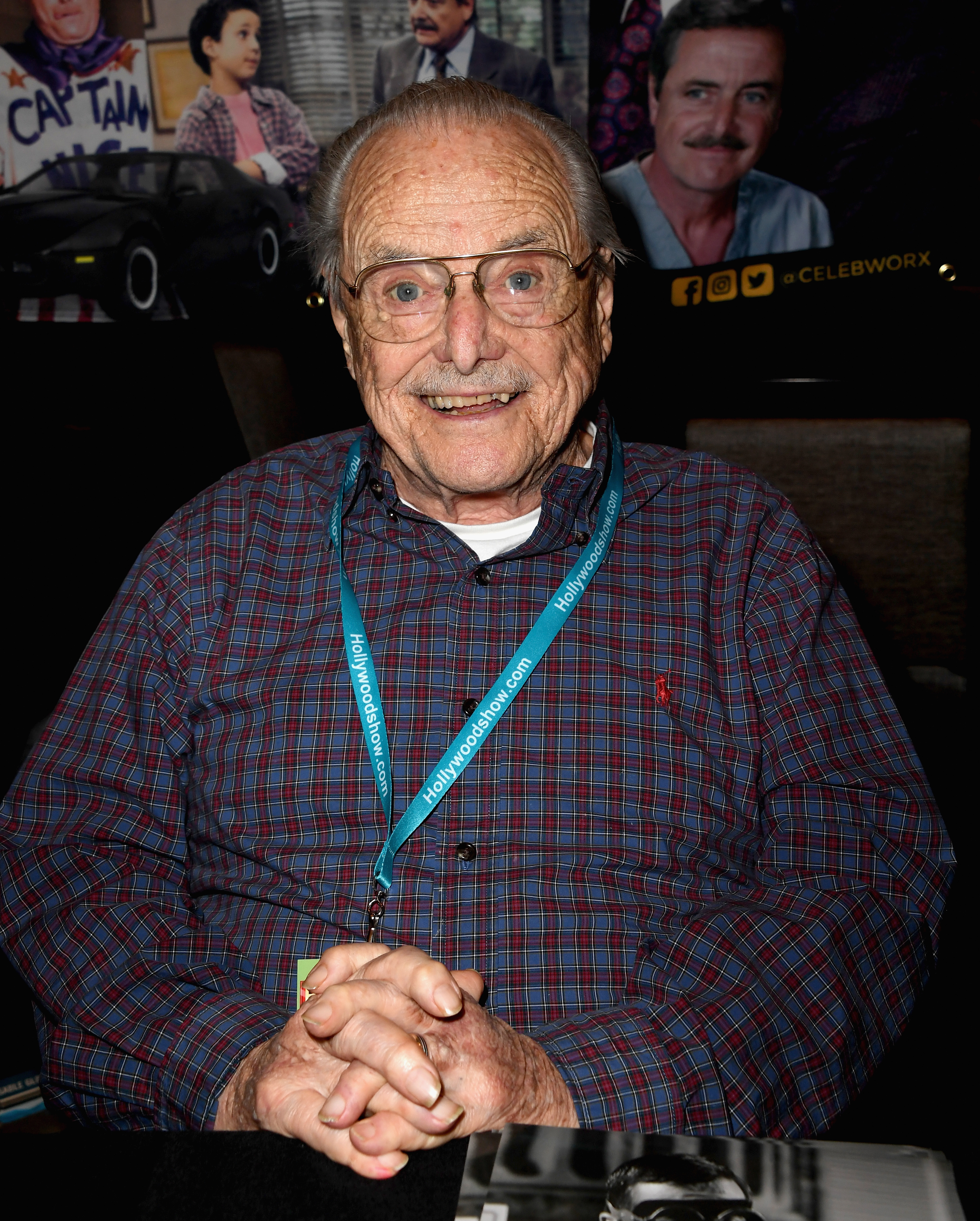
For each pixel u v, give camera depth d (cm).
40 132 443
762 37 412
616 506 113
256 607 111
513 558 107
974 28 393
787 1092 87
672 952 94
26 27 438
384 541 112
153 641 112
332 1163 59
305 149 443
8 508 252
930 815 102
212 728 109
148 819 109
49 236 431
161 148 443
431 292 101
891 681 169
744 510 114
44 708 205
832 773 103
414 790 101
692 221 427
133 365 269
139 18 439
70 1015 94
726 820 103
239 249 439
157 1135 62
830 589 112
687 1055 84
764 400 408
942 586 168
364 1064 66
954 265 402
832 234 417
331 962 78
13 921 102
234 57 442
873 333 411
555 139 107
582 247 106
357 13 436
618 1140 58
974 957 136
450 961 95
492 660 104
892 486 169
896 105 404
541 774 100
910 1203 53
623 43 423
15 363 277
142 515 262
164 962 97
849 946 95
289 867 102
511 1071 75
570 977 95
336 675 106
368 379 107
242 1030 87
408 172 101
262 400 237
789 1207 52
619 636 106
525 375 102
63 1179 58
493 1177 55
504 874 98
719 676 107
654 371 424
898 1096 108
